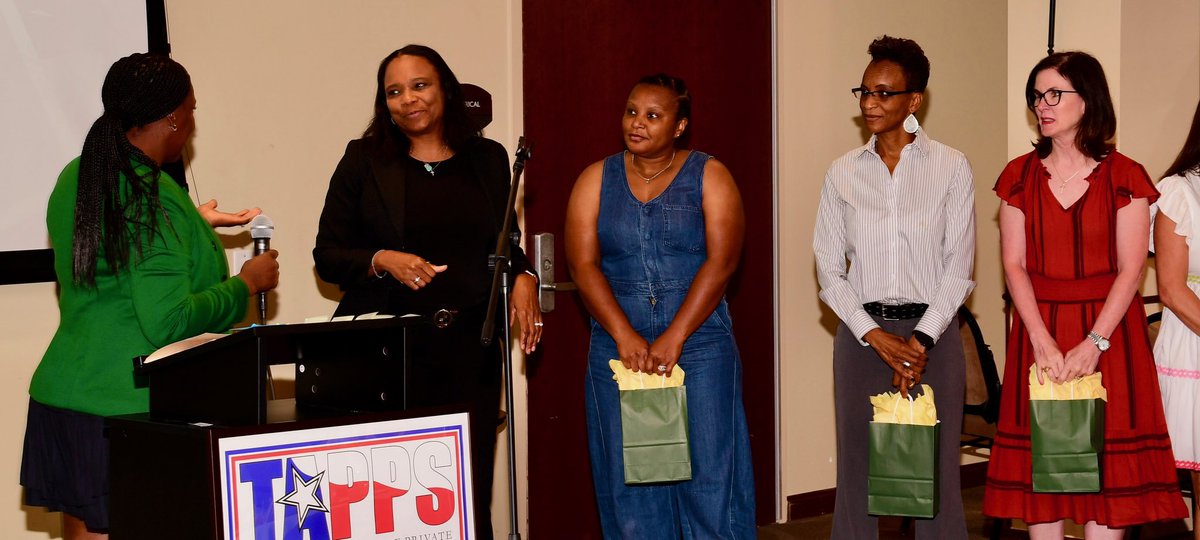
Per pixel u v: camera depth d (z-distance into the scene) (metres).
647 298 2.96
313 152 3.51
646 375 2.90
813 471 4.61
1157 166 4.38
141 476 2.16
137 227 2.30
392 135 2.92
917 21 4.76
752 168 4.39
